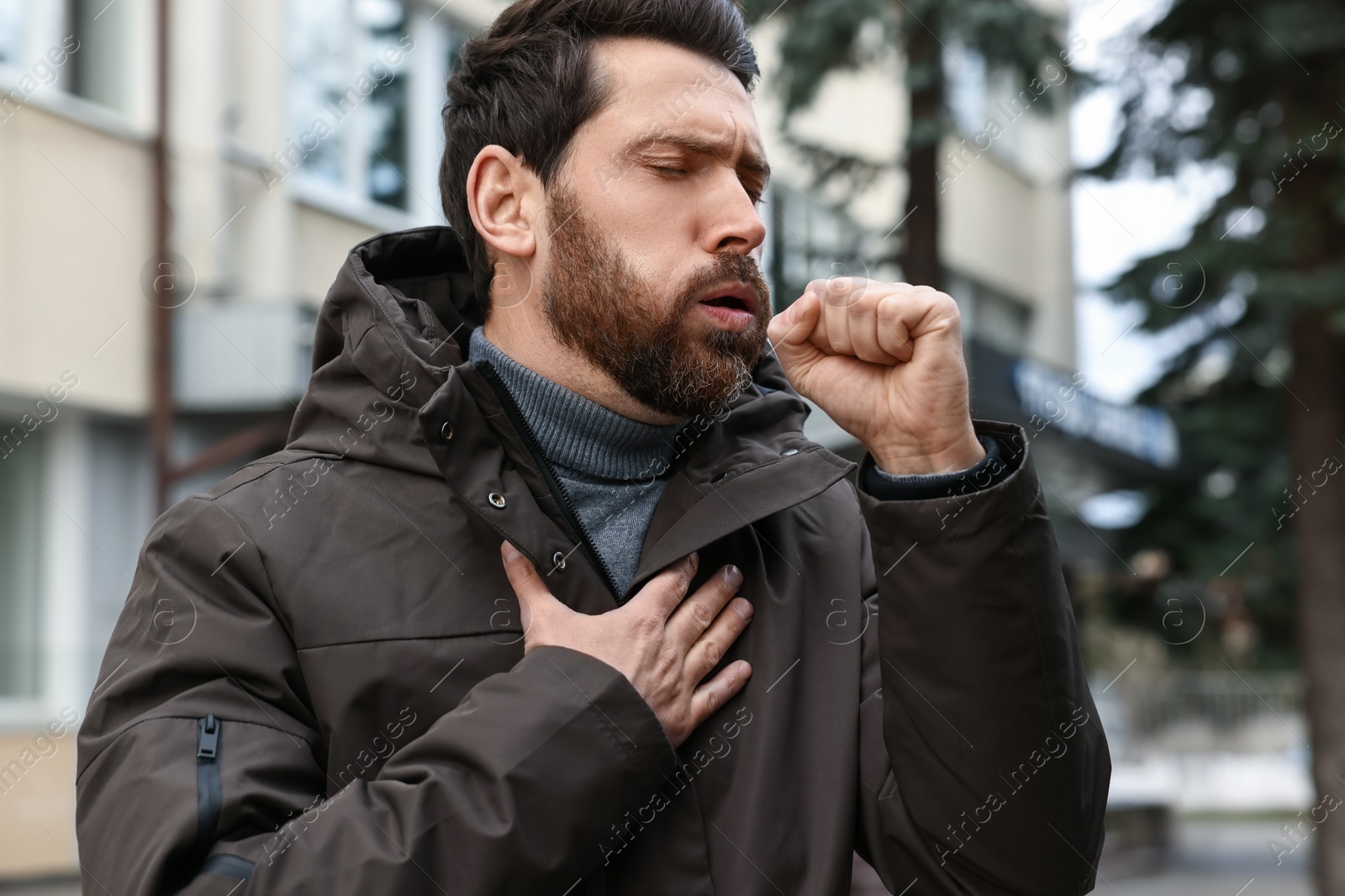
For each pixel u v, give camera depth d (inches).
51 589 286.7
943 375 53.0
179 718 48.6
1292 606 323.9
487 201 59.6
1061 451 362.6
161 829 45.7
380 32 325.4
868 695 55.6
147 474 294.8
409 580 51.9
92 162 280.4
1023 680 51.3
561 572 52.4
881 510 52.2
